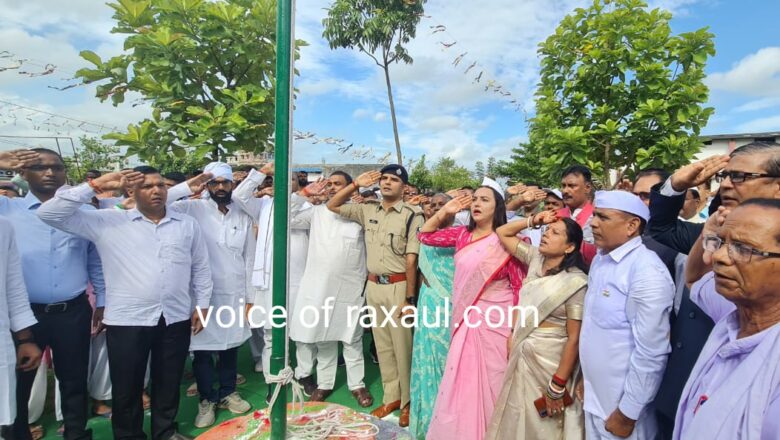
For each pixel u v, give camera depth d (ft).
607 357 7.14
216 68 13.58
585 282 8.12
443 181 75.72
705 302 6.08
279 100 6.41
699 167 6.90
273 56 13.60
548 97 16.85
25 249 10.12
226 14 12.64
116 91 12.60
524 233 12.99
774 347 4.07
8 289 8.77
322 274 12.91
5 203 10.49
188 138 13.00
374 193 18.94
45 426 12.24
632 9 15.83
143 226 10.36
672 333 7.11
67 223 9.49
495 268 9.52
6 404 8.34
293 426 7.87
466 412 9.38
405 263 12.25
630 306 6.85
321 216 13.37
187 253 11.02
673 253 8.02
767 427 3.86
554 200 12.74
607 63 15.58
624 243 7.30
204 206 13.12
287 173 6.56
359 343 13.41
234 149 13.67
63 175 10.65
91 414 12.80
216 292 12.76
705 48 15.03
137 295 10.09
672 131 15.08
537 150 17.53
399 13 35.35
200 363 12.30
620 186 11.95
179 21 12.73
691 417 4.75
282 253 6.75
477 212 9.95
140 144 12.80
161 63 12.25
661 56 15.30
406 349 12.21
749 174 5.56
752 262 4.07
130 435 10.34
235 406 12.75
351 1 36.50
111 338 10.09
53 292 10.26
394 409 12.51
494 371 9.52
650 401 6.64
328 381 13.46
